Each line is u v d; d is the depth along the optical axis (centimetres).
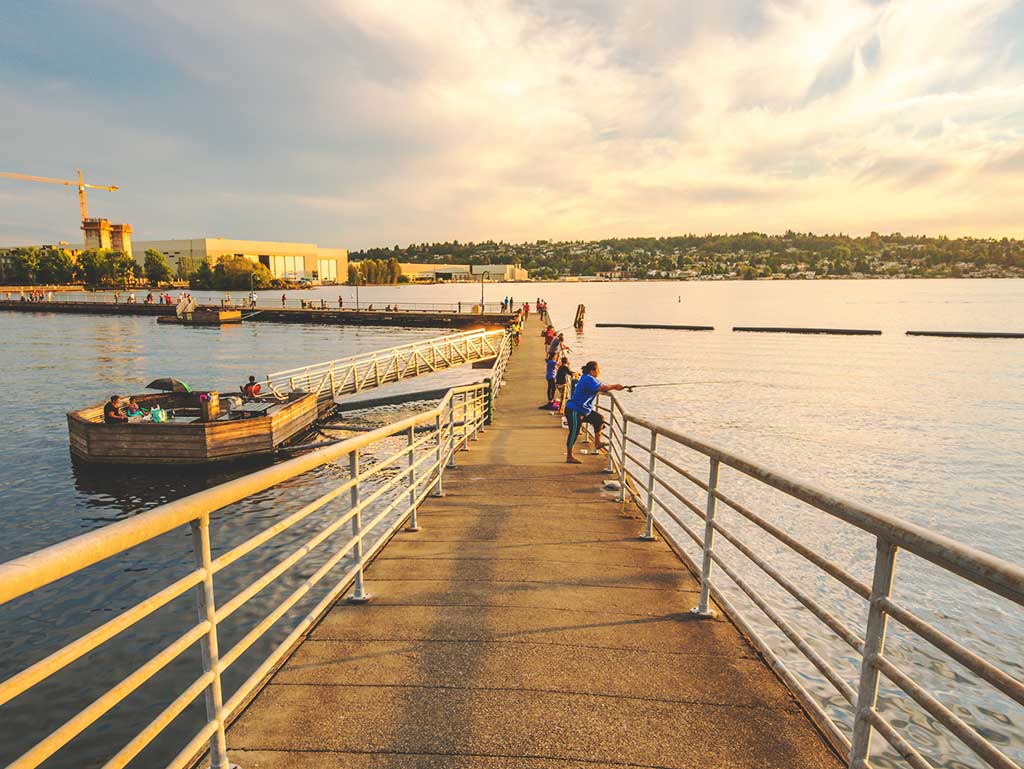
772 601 952
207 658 234
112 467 1720
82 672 767
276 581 988
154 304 9025
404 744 274
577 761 264
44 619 905
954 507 1383
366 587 456
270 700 306
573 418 984
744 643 367
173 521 193
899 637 863
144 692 719
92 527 1348
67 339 5709
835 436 2042
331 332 6612
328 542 1145
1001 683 148
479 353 3538
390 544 567
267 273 16462
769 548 1145
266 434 1819
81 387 3161
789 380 3281
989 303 13225
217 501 219
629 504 719
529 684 322
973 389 3003
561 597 438
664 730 284
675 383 3173
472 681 325
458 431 1128
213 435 1717
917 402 2658
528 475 898
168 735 647
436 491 778
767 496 1430
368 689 316
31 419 2392
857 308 11531
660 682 324
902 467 1686
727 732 282
